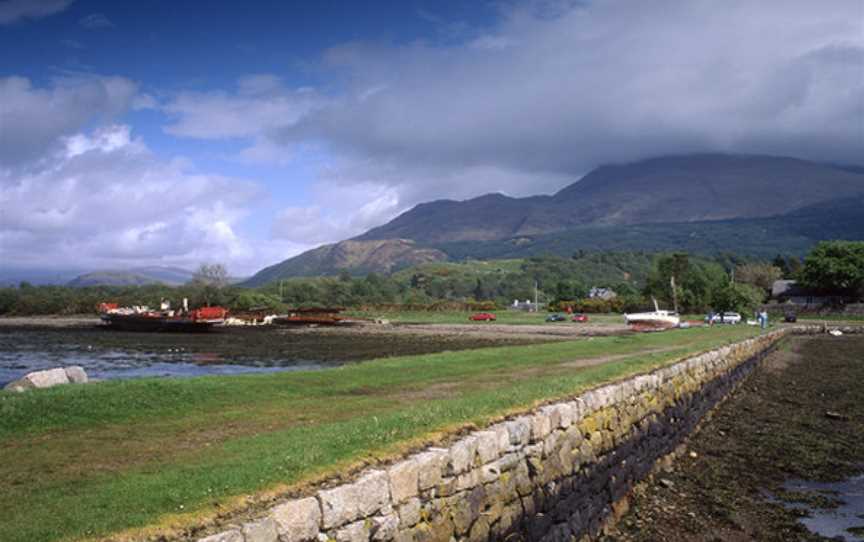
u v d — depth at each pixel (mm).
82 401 11977
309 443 8719
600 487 12914
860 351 54469
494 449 9461
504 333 83312
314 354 57812
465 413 10641
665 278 118500
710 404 25297
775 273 139750
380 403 13719
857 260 114062
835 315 104062
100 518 6059
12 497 6805
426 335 82875
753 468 16844
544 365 21969
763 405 27234
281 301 144500
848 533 12078
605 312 129500
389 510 7316
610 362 22891
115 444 9508
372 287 192000
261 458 8156
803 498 14180
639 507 14000
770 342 51125
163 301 131250
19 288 158250
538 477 10508
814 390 31297
